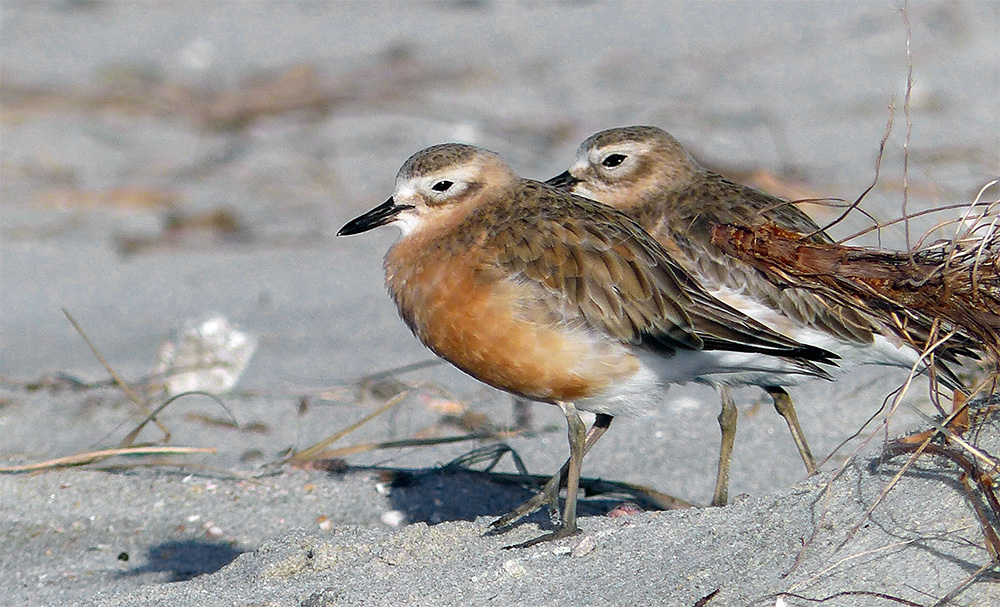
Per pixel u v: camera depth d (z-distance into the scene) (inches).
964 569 242.4
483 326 334.3
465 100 905.5
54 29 1079.6
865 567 250.2
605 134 423.2
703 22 1026.1
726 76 900.0
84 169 811.4
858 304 286.7
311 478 398.9
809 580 250.7
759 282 381.1
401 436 436.1
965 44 917.8
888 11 991.0
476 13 1097.4
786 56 933.2
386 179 785.6
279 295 605.9
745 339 334.6
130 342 542.3
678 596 254.1
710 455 408.2
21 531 365.4
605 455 413.7
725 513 288.8
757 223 378.6
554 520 324.2
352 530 314.0
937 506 259.6
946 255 273.3
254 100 928.3
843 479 283.4
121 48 1028.5
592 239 338.3
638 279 335.0
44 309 592.7
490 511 376.2
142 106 919.0
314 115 901.2
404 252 357.4
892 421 404.5
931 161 667.4
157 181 789.9
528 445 424.2
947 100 818.2
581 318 330.0
